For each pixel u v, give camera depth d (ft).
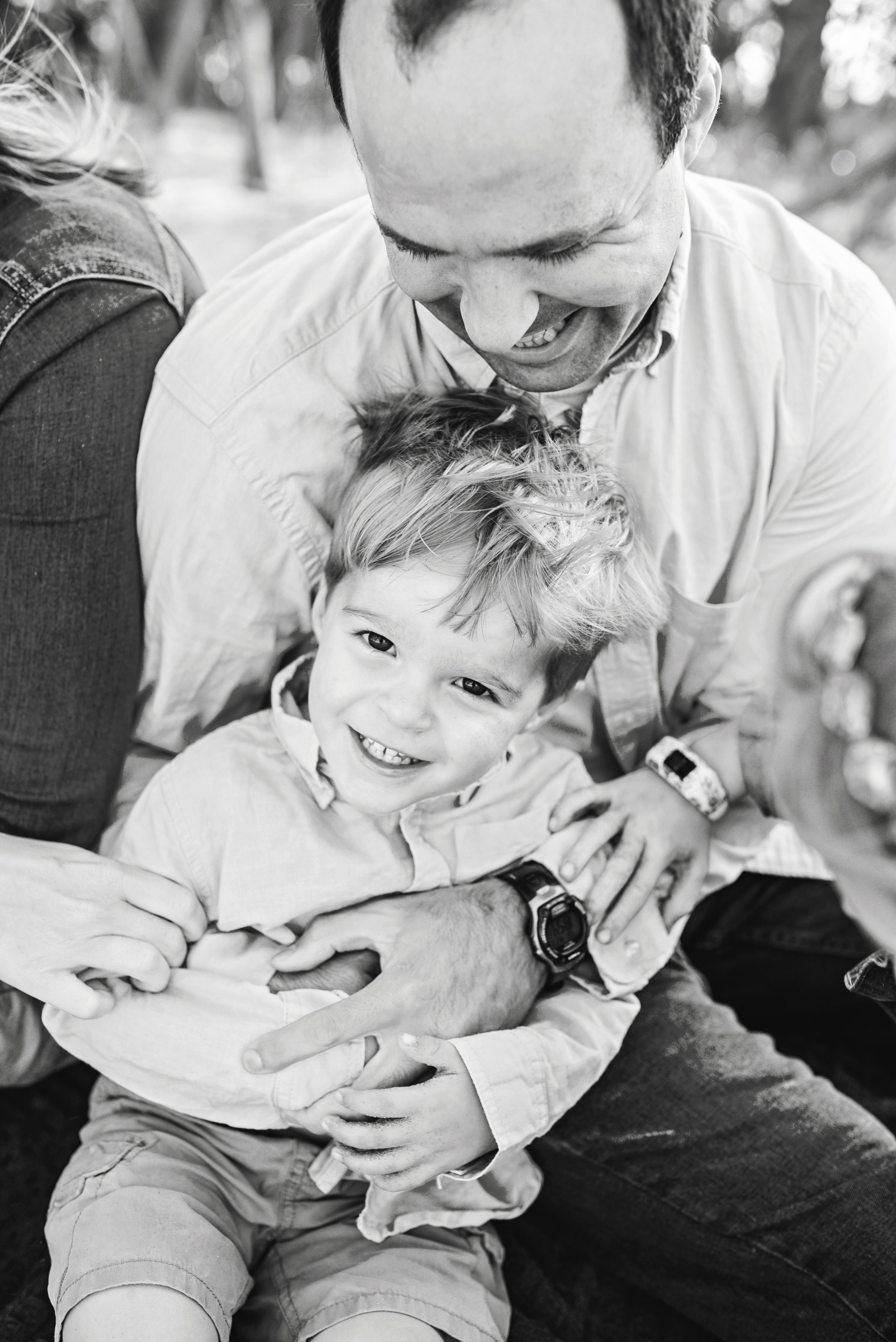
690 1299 3.51
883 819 2.19
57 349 3.22
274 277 3.55
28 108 3.78
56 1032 3.34
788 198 10.36
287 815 3.46
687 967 4.12
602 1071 3.57
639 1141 3.54
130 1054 3.23
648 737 4.05
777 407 3.57
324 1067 3.17
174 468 3.38
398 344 3.54
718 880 4.11
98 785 3.56
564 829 3.67
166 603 3.51
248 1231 3.35
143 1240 2.98
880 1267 3.23
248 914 3.38
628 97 2.30
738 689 3.87
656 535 3.66
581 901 3.54
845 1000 4.48
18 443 3.24
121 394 3.34
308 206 13.53
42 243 3.29
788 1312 3.34
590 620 3.34
